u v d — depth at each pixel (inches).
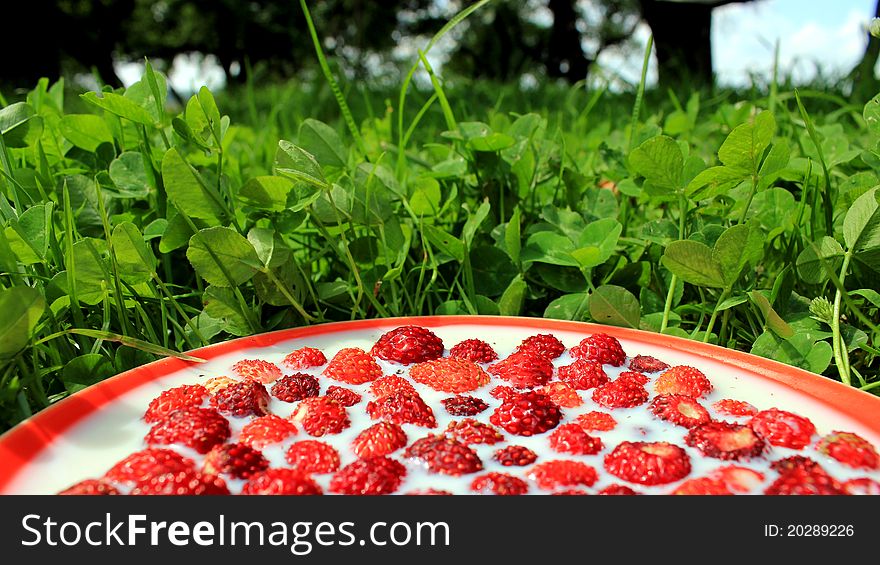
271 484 24.7
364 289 43.1
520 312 48.4
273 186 39.8
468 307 44.9
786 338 36.6
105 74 342.6
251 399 30.4
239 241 37.3
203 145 42.1
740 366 34.0
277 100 183.0
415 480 25.9
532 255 45.1
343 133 107.3
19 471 25.3
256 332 40.4
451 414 30.8
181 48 631.2
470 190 56.2
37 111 57.0
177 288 45.1
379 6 627.2
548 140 59.7
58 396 33.4
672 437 28.9
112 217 44.0
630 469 25.9
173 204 39.1
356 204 43.5
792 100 106.5
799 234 43.9
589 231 44.7
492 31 533.6
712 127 83.8
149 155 45.3
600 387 32.9
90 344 36.0
